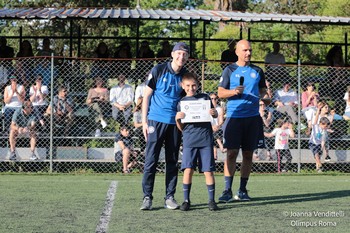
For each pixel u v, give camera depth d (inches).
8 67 618.8
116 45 956.6
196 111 330.0
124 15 600.4
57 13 615.8
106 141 596.1
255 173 563.2
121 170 582.6
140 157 563.2
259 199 386.3
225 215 324.5
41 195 401.7
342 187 454.9
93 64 632.4
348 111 622.8
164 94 333.1
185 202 340.2
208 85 665.0
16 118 567.8
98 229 286.8
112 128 596.4
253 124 368.8
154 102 336.2
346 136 618.2
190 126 334.0
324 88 652.7
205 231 283.0
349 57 1017.5
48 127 580.4
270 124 593.9
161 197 393.4
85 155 579.5
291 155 585.9
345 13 1286.9
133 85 637.9
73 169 581.0
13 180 494.0
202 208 347.9
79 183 471.5
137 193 411.8
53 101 564.4
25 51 650.8
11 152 564.7
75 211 337.1
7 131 579.5
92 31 1010.1
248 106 366.3
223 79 369.1
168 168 343.3
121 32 1130.7
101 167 584.4
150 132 334.6
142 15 603.8
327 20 632.4
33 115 572.7
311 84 615.8
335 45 742.5
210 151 336.2
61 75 617.3
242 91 355.9
